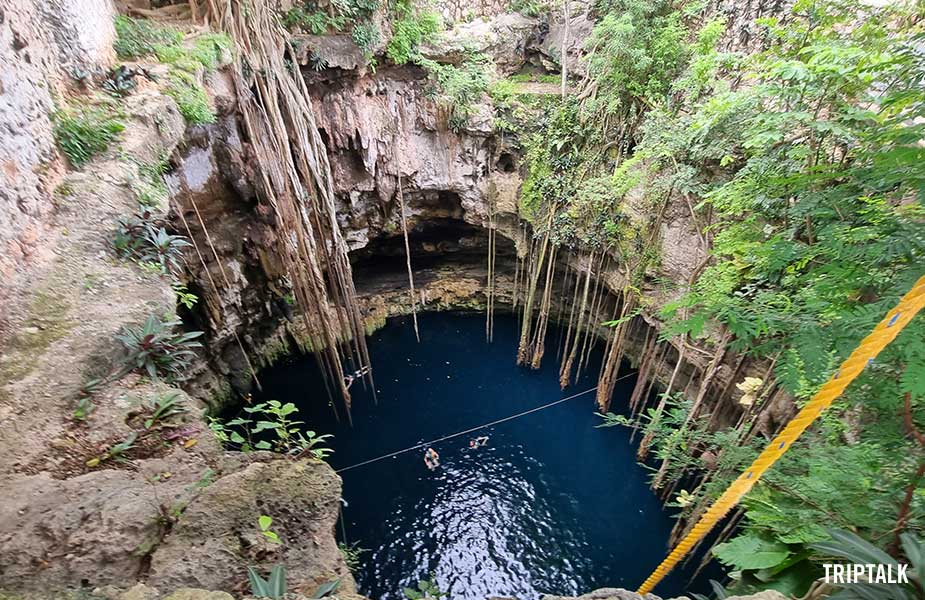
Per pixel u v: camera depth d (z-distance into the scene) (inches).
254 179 450.0
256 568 122.6
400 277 648.4
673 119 393.7
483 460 467.8
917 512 124.6
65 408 170.1
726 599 101.5
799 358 114.8
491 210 578.6
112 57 357.7
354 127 516.7
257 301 521.3
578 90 516.4
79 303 211.5
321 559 127.3
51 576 118.1
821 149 238.1
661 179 391.2
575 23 548.7
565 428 494.9
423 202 595.5
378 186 556.7
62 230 242.5
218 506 134.2
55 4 294.4
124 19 392.8
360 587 371.2
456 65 542.3
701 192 355.3
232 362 512.7
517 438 488.4
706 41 358.0
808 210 141.9
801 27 273.4
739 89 356.5
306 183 456.1
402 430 495.8
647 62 413.1
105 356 189.3
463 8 562.9
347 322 582.2
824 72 213.3
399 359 581.9
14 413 165.2
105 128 293.6
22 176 229.8
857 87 215.8
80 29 319.6
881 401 117.4
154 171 300.4
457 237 637.3
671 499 411.8
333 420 504.1
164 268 243.4
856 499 144.0
